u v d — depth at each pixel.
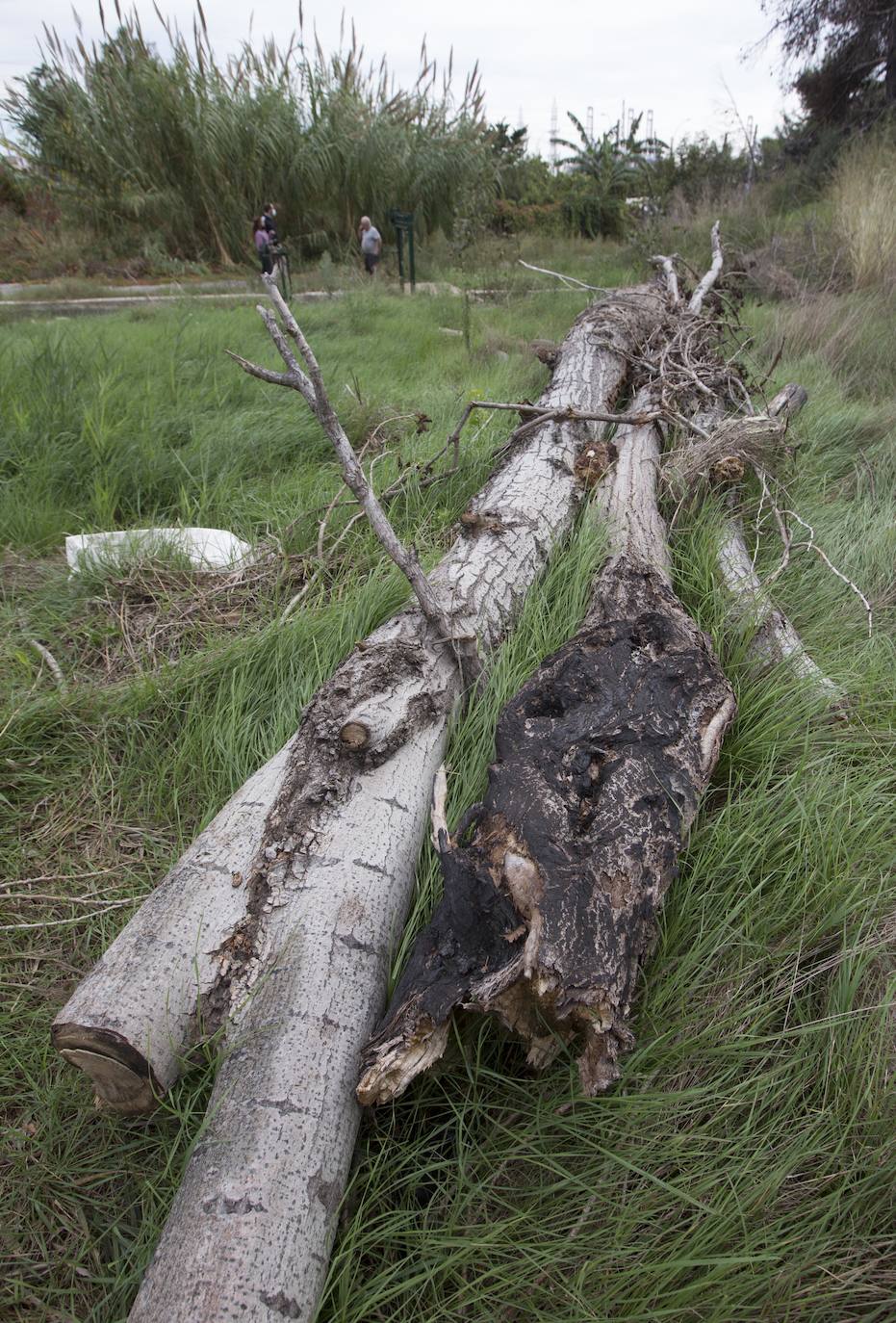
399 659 2.63
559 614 3.35
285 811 2.20
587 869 1.95
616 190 18.45
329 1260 1.60
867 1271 1.65
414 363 7.77
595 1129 1.85
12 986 2.27
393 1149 1.86
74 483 4.90
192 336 8.03
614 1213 1.73
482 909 1.92
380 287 13.20
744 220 12.09
